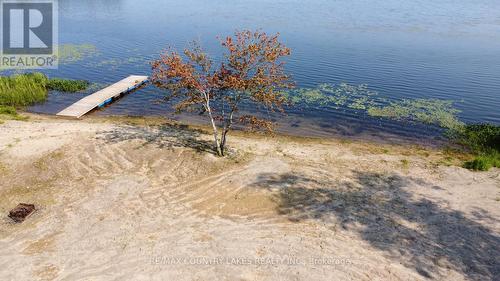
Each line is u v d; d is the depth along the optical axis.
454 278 11.09
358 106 26.08
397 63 35.88
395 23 55.62
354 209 14.12
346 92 28.56
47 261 11.28
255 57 16.70
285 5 73.69
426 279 11.04
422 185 16.12
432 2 79.19
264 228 12.98
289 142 20.75
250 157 17.98
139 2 84.00
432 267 11.48
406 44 43.31
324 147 20.16
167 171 16.27
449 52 40.00
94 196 14.45
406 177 16.80
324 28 51.72
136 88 29.25
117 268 11.07
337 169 17.28
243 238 12.47
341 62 36.06
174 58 16.56
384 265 11.48
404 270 11.33
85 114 24.02
